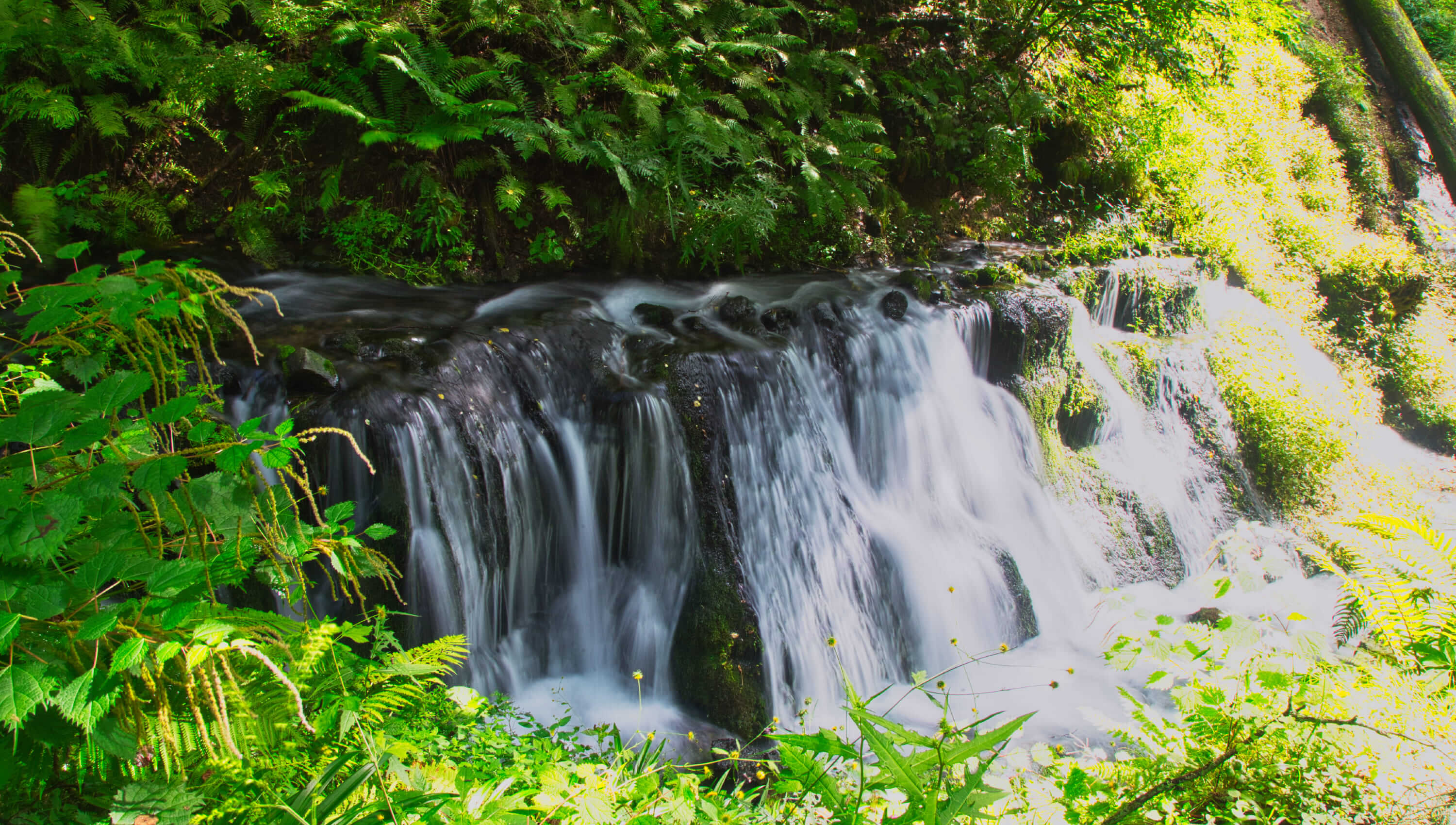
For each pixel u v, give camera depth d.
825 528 6.39
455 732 3.07
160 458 1.75
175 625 1.66
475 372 5.51
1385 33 17.55
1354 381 11.84
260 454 1.84
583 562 5.83
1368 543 3.37
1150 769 2.99
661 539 5.77
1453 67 18.25
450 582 5.00
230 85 6.47
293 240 6.76
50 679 1.58
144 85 6.37
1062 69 11.95
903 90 10.02
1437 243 15.31
